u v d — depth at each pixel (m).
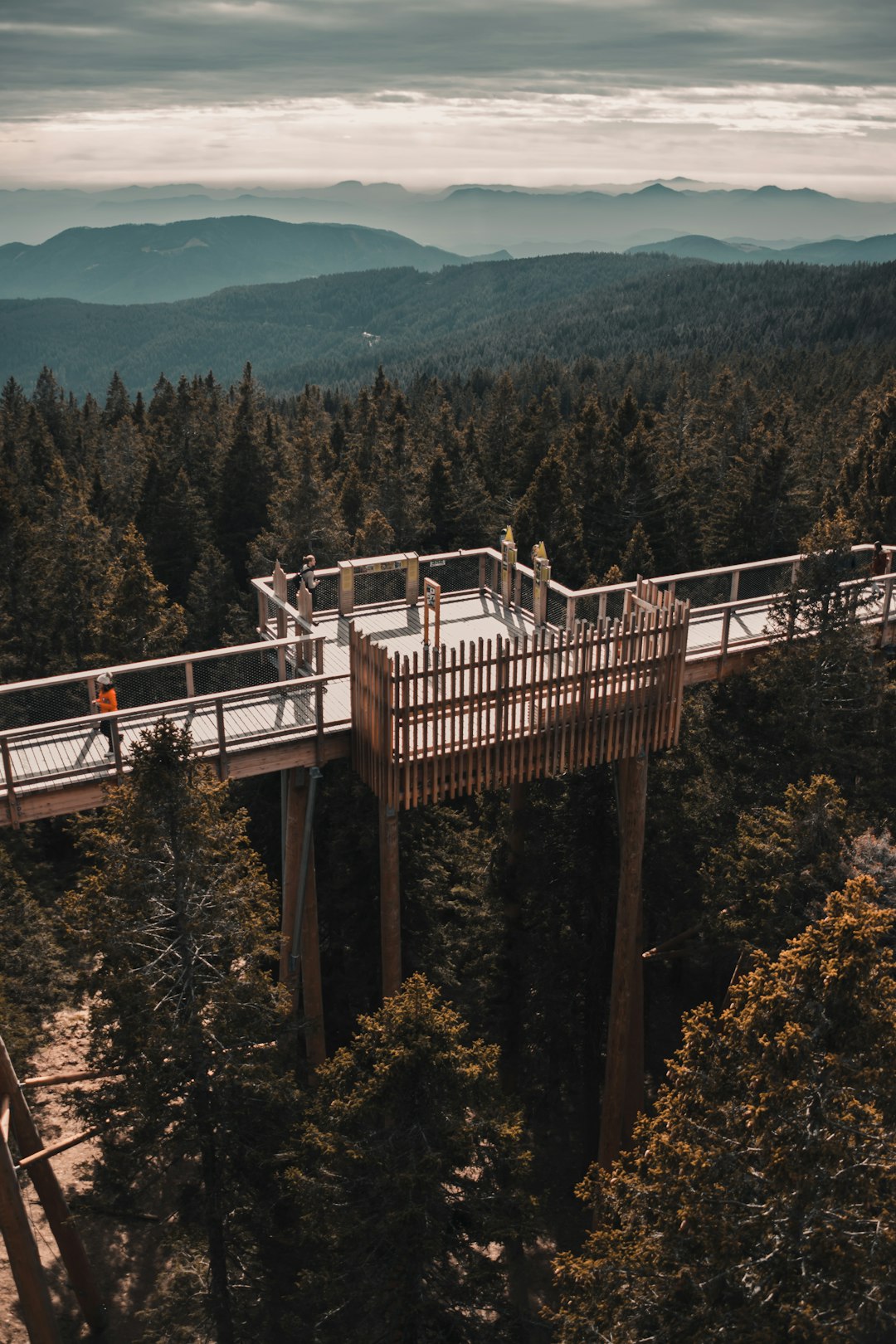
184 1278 23.14
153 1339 23.41
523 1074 30.61
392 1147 17.00
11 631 48.72
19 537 49.31
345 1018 28.33
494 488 74.94
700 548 57.62
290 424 123.38
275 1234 20.77
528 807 28.59
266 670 25.17
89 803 20.22
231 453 67.25
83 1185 27.70
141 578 39.28
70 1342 24.53
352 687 21.69
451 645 25.61
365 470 85.94
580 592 25.77
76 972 29.55
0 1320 24.83
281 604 24.75
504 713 21.75
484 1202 17.50
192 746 19.73
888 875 21.89
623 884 24.78
